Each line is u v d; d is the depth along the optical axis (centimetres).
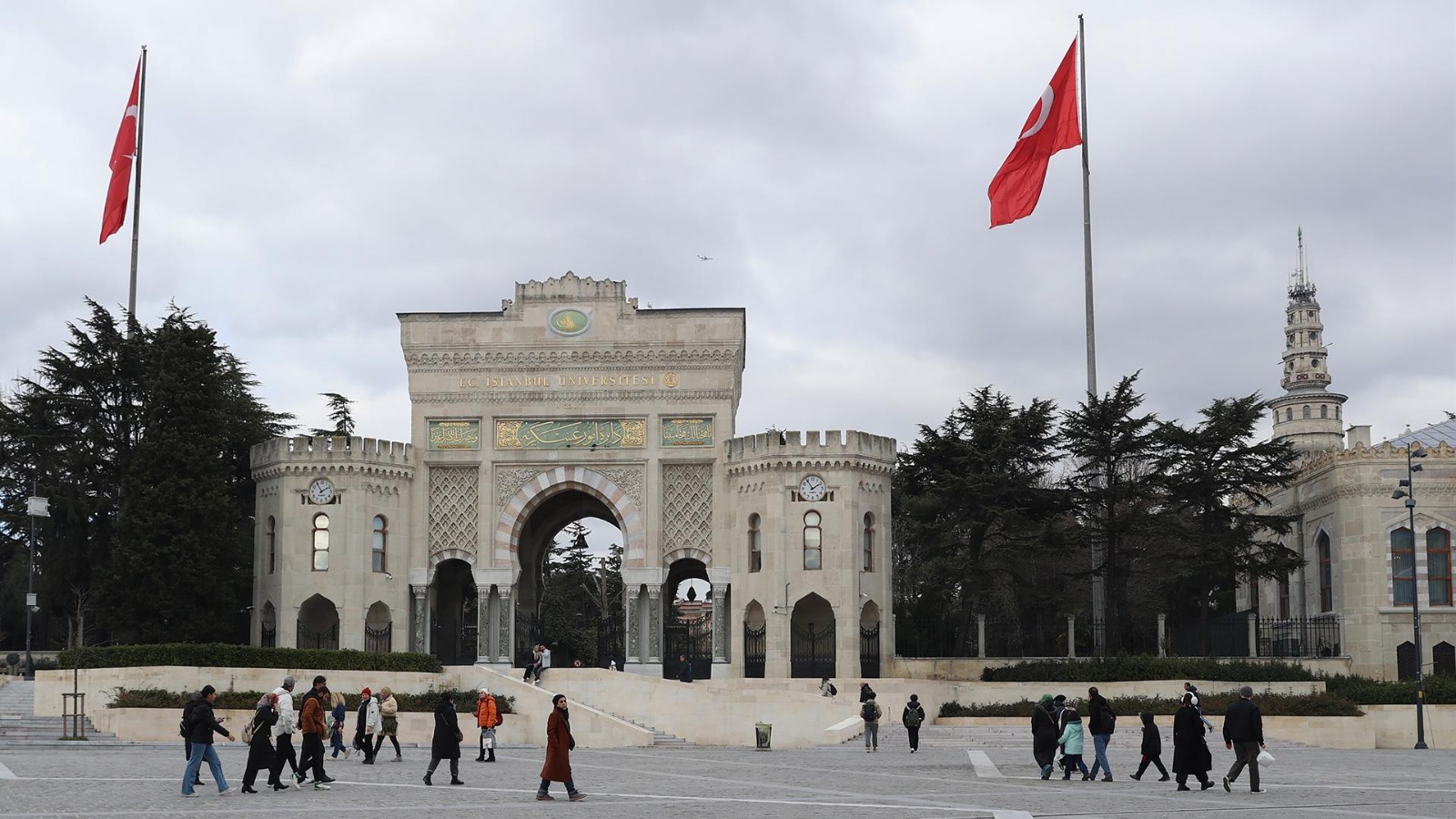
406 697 6272
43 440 7438
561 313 7675
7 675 6950
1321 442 16062
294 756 3597
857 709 6169
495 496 7600
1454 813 3092
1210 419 7488
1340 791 3616
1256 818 2992
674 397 7600
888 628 7300
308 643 7388
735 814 3050
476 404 7662
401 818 2973
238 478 8038
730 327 7594
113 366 7569
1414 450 7594
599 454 7581
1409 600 7531
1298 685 6575
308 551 7312
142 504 7056
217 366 7662
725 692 6138
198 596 7131
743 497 7438
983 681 6831
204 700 3428
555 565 13088
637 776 4084
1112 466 7350
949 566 7125
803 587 7188
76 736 5288
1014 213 7200
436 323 7700
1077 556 8800
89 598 7488
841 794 3509
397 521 7494
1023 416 7475
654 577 7462
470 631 8462
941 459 7500
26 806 3111
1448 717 6569
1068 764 3966
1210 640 7500
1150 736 3941
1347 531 7631
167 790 3500
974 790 3638
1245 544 7256
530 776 4056
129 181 7838
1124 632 7806
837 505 7231
